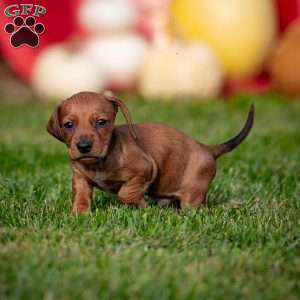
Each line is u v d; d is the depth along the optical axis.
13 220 7.84
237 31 20.25
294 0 22.02
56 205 8.66
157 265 6.39
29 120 16.39
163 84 19.52
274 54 21.17
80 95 8.09
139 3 20.66
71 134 7.97
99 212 8.07
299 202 9.04
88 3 20.61
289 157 12.02
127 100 18.86
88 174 8.27
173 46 19.77
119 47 20.19
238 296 5.82
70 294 5.66
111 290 5.77
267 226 7.78
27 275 5.98
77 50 19.97
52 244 7.00
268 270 6.50
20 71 21.02
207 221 7.89
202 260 6.63
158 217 7.93
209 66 19.61
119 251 6.82
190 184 8.92
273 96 19.81
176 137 8.87
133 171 8.32
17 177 10.33
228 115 17.09
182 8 20.27
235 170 10.85
